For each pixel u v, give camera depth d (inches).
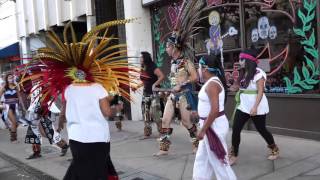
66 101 179.3
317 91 283.0
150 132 350.9
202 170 181.3
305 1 284.0
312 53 283.0
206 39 366.0
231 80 344.5
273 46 309.4
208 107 179.2
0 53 714.8
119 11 447.2
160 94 331.0
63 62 180.4
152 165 267.4
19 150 365.7
